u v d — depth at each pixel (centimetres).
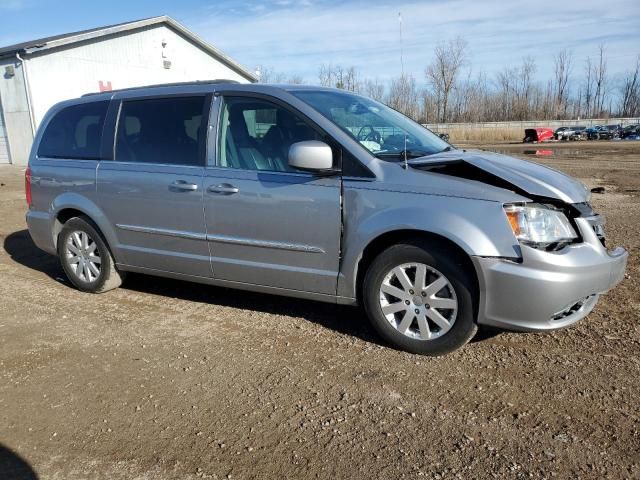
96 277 514
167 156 450
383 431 286
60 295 521
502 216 330
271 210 396
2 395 334
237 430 291
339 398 319
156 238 461
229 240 419
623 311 438
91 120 505
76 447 280
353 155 371
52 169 522
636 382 328
